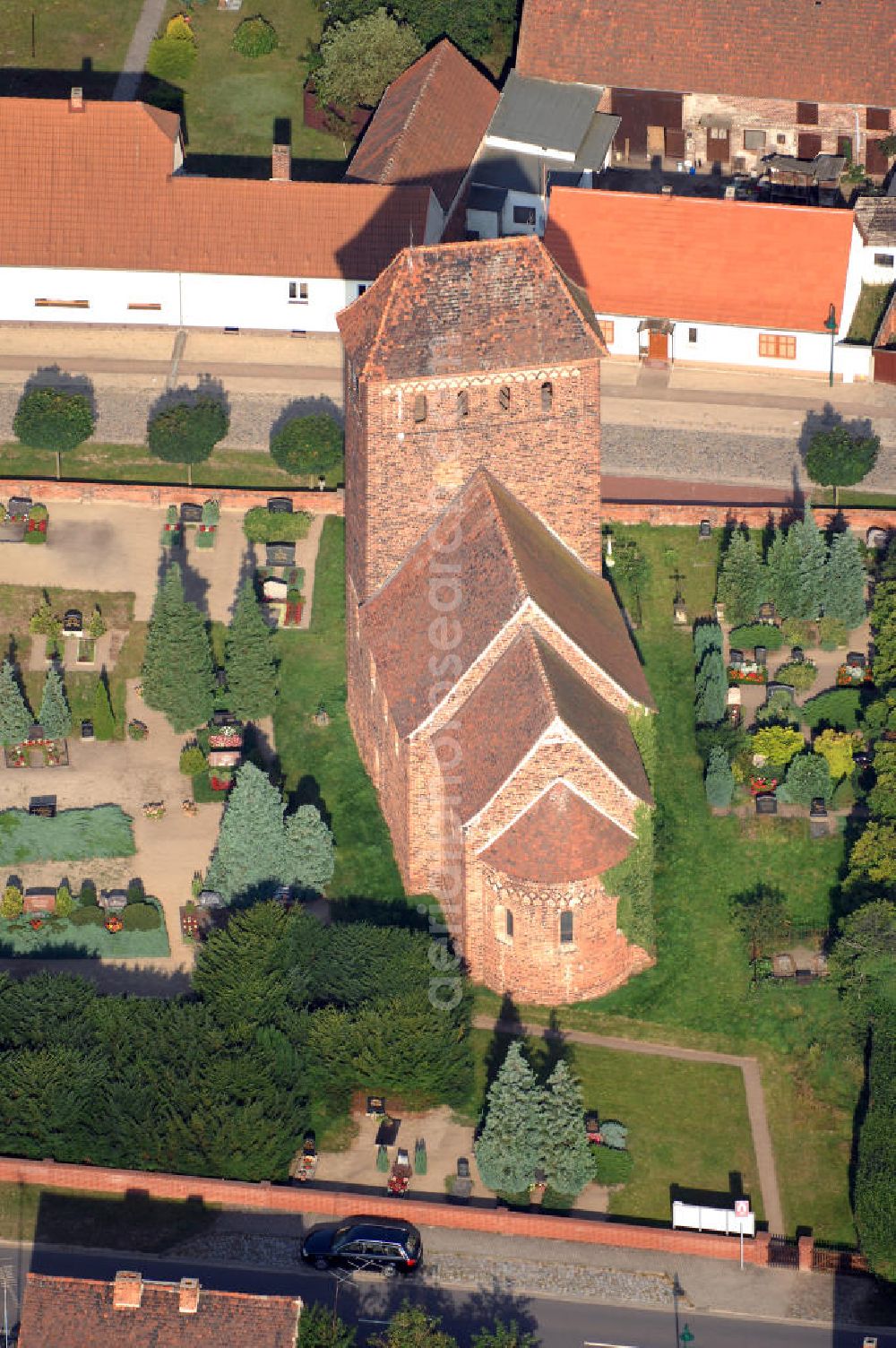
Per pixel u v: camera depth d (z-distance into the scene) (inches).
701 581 6466.5
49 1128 5260.8
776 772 5999.0
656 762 5999.0
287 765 6092.5
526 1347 4918.8
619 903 5536.4
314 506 6663.4
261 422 6924.2
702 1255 5206.7
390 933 5580.7
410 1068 5369.1
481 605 5590.6
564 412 5708.7
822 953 5693.9
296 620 6402.6
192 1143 5236.2
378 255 7052.2
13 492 6683.1
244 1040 5403.5
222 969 5511.8
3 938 5723.4
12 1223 5196.9
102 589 6481.3
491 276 5600.4
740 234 7042.3
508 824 5462.6
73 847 5910.4
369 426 5634.8
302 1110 5339.6
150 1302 4729.3
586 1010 5605.3
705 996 5634.8
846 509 6604.3
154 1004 5457.7
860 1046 5531.5
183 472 6796.3
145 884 5846.5
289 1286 5113.2
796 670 6200.8
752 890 5816.9
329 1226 5206.7
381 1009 5423.2
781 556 6338.6
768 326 7012.8
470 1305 5098.4
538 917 5477.4
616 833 5497.1
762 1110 5457.7
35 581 6496.1
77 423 6702.8
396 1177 5265.8
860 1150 5295.3
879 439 6889.8
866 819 5930.1
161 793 6053.2
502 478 5757.9
